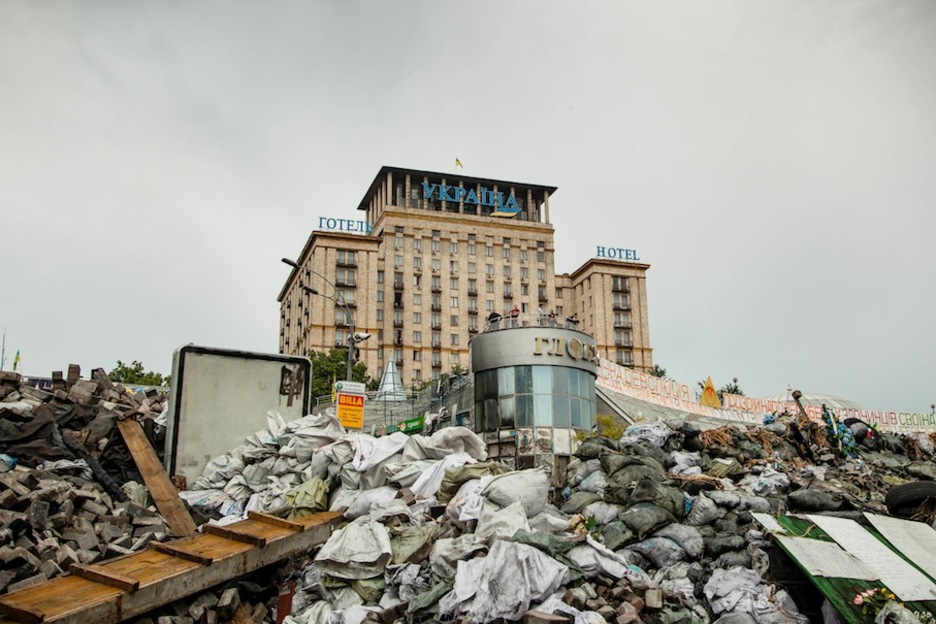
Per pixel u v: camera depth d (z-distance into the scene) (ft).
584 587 37.55
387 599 39.37
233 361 69.31
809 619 43.62
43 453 52.80
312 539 45.80
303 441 58.49
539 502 45.29
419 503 48.21
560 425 97.66
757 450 70.49
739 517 49.85
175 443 64.59
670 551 47.57
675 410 126.52
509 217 408.87
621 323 393.70
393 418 154.92
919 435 94.84
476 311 383.04
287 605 41.98
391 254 376.68
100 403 64.34
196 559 39.09
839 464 78.64
